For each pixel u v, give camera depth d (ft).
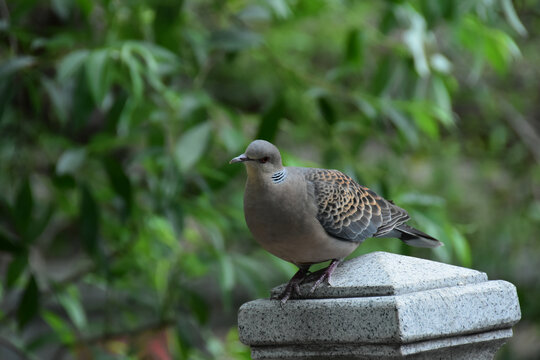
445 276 14.10
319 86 30.14
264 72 45.83
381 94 30.09
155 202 27.71
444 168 41.57
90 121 36.06
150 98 28.37
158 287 31.45
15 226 28.60
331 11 34.40
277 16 31.50
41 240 37.22
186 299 30.68
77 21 30.71
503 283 14.35
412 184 41.37
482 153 44.83
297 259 18.38
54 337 29.19
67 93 28.63
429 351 13.71
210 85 47.93
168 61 26.40
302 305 14.02
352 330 13.37
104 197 30.81
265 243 17.99
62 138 30.45
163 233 30.63
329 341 13.73
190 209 28.12
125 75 25.95
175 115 27.73
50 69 34.22
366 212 19.39
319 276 14.98
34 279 27.55
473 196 44.68
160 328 30.17
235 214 29.12
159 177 28.60
